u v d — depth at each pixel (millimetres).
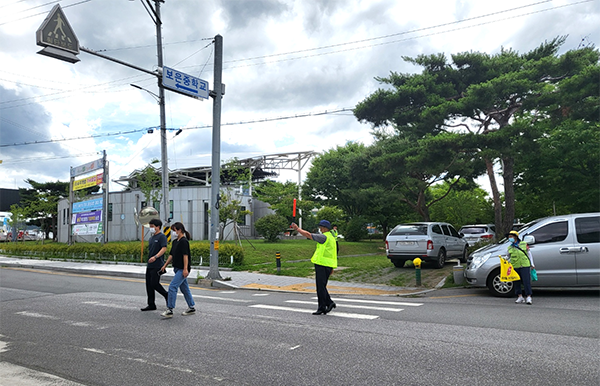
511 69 20375
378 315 8219
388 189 34281
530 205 29594
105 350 5941
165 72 13070
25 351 5941
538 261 10320
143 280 15516
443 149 18047
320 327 7160
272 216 31203
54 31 11516
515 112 20422
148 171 29859
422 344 5984
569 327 6926
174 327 7297
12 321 7934
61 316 8375
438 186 47969
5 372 5078
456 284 12727
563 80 16734
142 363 5344
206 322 7684
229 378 4770
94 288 12977
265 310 8938
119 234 37812
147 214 21281
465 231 23875
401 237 17031
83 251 24594
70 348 6059
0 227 51531
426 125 21828
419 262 13070
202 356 5590
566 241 10367
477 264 10930
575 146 19094
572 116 17094
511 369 4883
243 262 19047
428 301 10188
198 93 14172
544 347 5746
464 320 7629
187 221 35375
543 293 11016
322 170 43375
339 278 14906
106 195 25234
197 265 18672
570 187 20297
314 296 11500
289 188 40219
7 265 23047
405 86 21281
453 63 22109
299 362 5266
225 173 37844
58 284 14070
